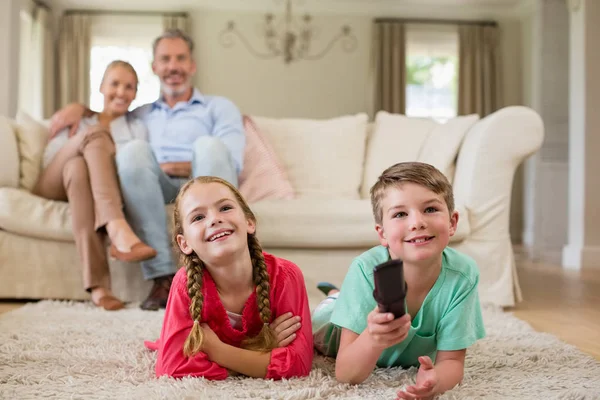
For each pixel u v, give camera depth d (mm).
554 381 1224
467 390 1149
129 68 2840
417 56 7281
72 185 2340
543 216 5625
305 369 1269
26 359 1412
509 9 7180
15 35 4215
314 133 3189
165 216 2340
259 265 1294
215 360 1236
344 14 7168
